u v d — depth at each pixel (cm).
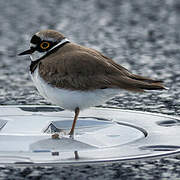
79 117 1240
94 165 916
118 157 953
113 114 1277
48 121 1196
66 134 1100
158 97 1495
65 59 1112
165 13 2686
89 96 1094
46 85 1110
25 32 2311
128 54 1984
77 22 2519
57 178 863
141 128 1152
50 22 2503
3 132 1101
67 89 1094
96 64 1102
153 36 2277
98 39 2219
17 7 2811
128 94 1538
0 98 1483
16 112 1294
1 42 2162
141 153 977
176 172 895
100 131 1129
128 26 2456
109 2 2953
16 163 922
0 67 1828
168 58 1934
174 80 1658
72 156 958
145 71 1759
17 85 1627
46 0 3000
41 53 1159
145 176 878
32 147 1007
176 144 1030
